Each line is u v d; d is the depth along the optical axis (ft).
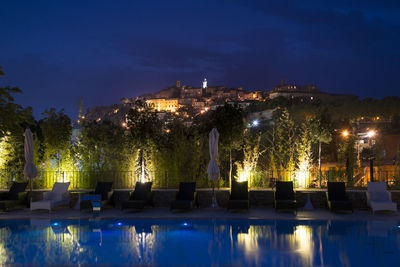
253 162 46.26
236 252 23.29
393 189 42.91
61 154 48.85
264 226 31.14
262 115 268.62
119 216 35.14
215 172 39.22
